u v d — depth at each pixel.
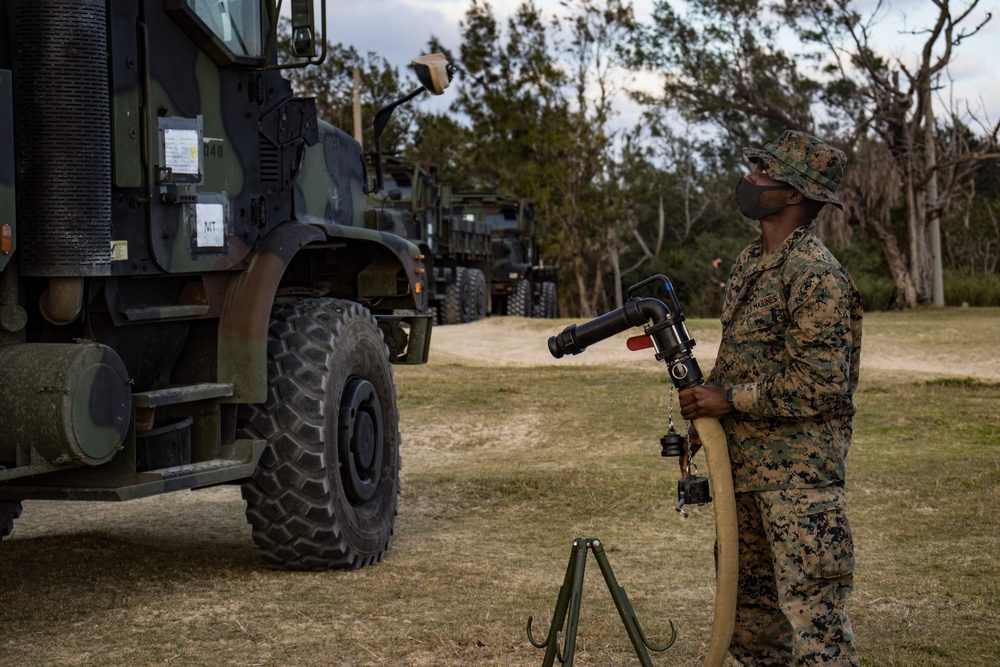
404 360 6.55
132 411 4.26
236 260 4.89
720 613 3.03
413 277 6.22
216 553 5.58
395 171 23.98
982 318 24.39
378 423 5.57
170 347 4.84
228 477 4.68
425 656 3.89
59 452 3.88
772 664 3.26
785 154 3.06
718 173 61.25
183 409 4.83
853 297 3.01
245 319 4.86
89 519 6.51
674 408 10.55
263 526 5.02
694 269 51.09
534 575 5.01
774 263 3.06
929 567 4.94
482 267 29.50
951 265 45.25
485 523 6.16
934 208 35.16
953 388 11.15
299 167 5.30
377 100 46.25
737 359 3.11
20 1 4.01
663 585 4.79
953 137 35.78
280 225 5.20
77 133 4.05
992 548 5.23
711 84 37.69
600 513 6.30
